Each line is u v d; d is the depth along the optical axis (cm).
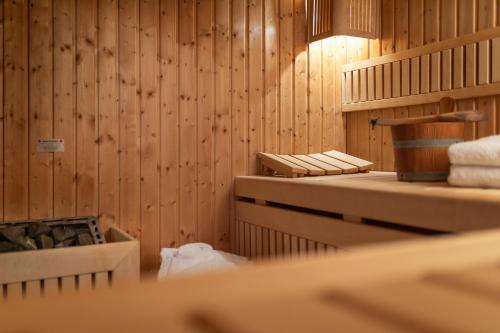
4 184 232
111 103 256
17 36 234
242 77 296
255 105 301
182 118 277
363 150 323
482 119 195
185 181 278
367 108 311
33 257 183
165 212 272
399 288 46
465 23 259
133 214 263
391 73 295
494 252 58
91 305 38
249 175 298
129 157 262
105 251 196
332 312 39
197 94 281
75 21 247
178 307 39
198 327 36
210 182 286
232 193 293
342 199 196
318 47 323
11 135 233
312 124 321
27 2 236
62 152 245
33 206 238
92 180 252
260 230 264
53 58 242
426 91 274
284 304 41
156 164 269
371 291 45
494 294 44
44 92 240
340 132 332
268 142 305
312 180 233
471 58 252
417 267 52
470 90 251
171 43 273
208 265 240
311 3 314
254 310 40
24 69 236
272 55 307
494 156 161
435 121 202
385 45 305
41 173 240
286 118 311
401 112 294
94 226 240
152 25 267
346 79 328
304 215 223
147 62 266
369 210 182
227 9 291
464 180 172
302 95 317
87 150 251
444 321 38
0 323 34
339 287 45
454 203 148
